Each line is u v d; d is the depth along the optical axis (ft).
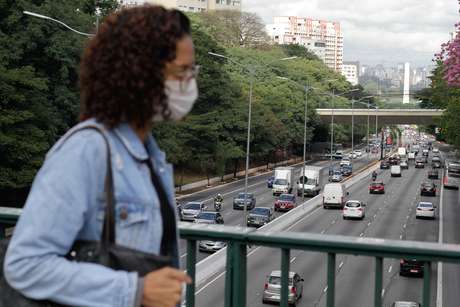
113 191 7.69
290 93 318.45
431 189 225.15
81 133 7.81
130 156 7.93
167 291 7.39
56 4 122.21
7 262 7.36
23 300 7.48
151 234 7.84
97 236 7.68
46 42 122.01
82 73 8.15
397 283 86.12
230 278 12.49
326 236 11.96
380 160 403.13
